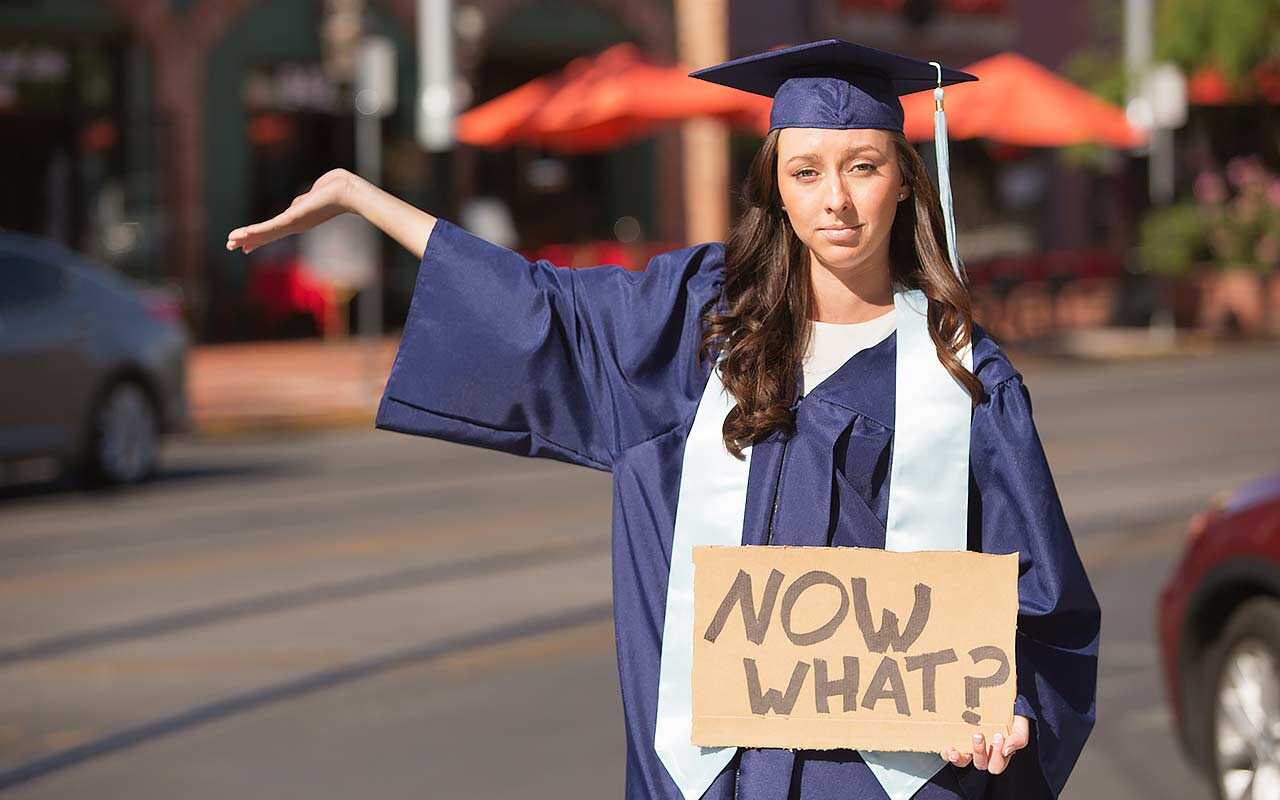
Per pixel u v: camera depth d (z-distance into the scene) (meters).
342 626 11.16
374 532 14.63
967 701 3.76
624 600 3.97
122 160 31.59
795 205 3.93
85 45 31.19
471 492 17.00
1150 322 35.09
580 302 4.09
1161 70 34.03
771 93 4.23
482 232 29.38
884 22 41.00
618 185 37.16
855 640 3.78
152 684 9.81
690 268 4.09
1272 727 7.23
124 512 16.06
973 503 3.94
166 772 8.25
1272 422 21.72
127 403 17.89
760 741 3.80
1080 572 3.87
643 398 4.02
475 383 4.09
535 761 8.34
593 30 36.31
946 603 3.77
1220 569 7.44
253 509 16.06
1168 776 8.13
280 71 32.97
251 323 32.72
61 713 9.27
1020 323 34.22
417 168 34.22
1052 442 19.91
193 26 31.92
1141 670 9.94
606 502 16.27
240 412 23.08
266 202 33.09
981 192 41.50
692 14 34.44
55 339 17.14
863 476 3.88
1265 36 33.66
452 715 9.15
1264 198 35.78
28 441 16.86
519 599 11.91
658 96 26.12
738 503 3.89
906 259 4.08
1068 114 28.22
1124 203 38.38
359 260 24.62
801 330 3.98
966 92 28.45
